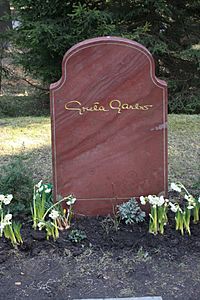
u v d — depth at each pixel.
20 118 6.91
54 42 7.11
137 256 2.82
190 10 8.02
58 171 3.19
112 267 2.73
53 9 7.22
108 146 3.18
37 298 2.48
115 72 3.09
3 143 5.33
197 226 3.13
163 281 2.60
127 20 7.62
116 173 3.22
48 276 2.66
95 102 3.12
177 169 4.38
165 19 7.84
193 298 2.46
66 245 2.92
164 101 3.15
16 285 2.58
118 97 3.12
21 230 3.06
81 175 3.21
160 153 3.21
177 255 2.83
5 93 10.40
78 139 3.16
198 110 7.79
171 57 8.05
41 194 3.26
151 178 3.24
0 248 2.88
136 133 3.17
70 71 3.08
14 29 8.05
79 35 6.98
